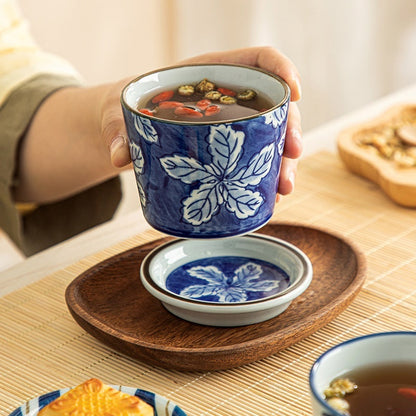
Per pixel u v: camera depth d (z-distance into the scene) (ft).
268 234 3.75
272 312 3.40
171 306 3.40
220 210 3.20
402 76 8.51
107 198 4.46
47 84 4.41
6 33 4.60
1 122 4.41
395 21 8.16
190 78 3.33
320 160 4.30
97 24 7.20
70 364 3.35
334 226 3.90
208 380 3.29
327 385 3.01
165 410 3.13
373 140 4.24
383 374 3.04
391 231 3.86
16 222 4.45
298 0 7.79
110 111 3.66
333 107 8.44
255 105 3.22
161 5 7.51
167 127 3.12
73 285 3.51
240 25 7.82
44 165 4.38
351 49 8.17
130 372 3.33
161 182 3.19
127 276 3.58
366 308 3.51
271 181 3.23
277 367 3.32
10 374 3.32
